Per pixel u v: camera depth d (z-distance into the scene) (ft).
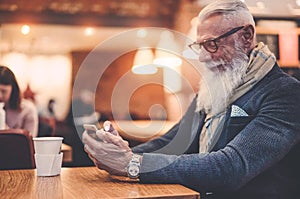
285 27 12.91
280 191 5.55
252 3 12.86
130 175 4.57
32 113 13.50
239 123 5.51
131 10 16.20
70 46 16.63
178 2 15.19
